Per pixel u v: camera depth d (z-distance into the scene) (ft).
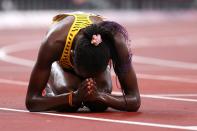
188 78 84.33
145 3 319.47
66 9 283.38
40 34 212.23
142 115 49.57
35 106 50.83
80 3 287.69
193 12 334.03
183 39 190.49
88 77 48.47
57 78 52.24
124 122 46.03
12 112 51.44
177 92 66.95
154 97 62.28
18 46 157.58
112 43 48.73
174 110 52.70
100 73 48.06
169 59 119.24
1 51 140.36
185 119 47.60
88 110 52.31
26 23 261.85
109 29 47.96
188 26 274.98
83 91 49.11
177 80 81.46
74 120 47.09
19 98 61.26
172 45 162.91
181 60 116.88
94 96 49.34
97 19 51.67
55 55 49.75
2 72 93.04
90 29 46.47
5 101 58.90
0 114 50.34
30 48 149.89
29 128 43.73
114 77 81.41
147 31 234.38
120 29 48.80
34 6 271.49
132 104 50.52
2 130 43.16
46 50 49.57
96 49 45.96
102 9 297.12
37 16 268.41
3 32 225.15
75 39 48.96
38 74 50.26
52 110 51.21
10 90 68.95
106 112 51.21
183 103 57.47
